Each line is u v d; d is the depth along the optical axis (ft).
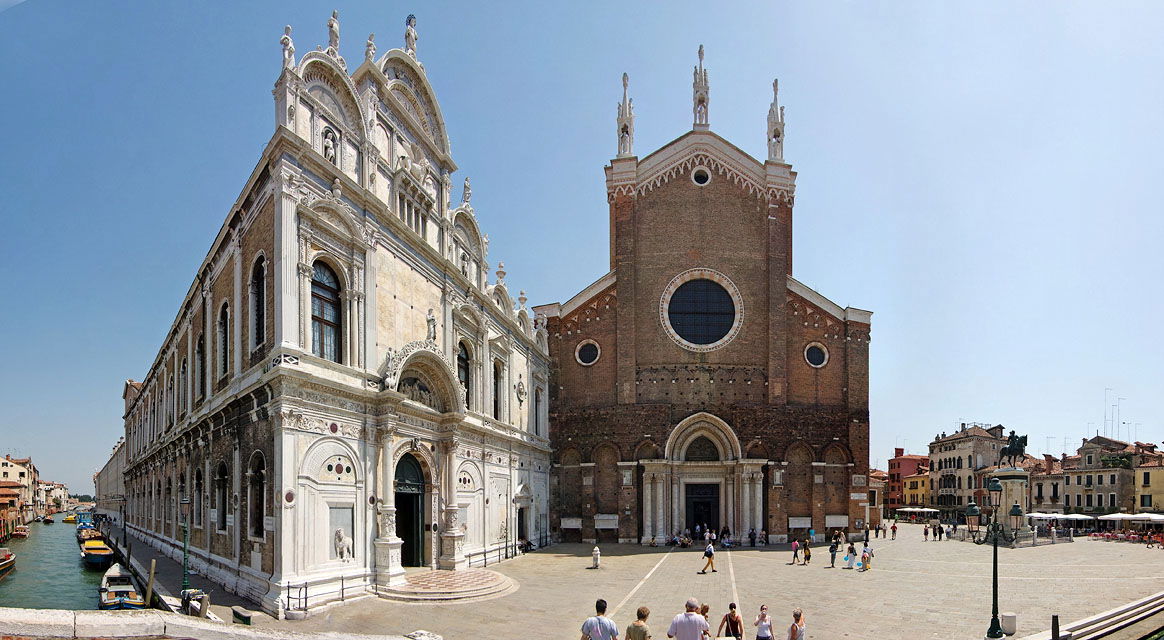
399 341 110.11
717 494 181.88
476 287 142.72
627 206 192.34
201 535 120.16
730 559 147.84
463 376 137.39
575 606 91.35
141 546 194.80
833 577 122.01
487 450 138.62
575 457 188.03
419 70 129.90
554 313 193.77
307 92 94.38
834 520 182.80
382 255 106.63
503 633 75.36
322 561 87.86
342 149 102.63
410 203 120.67
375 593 93.25
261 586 85.46
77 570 192.44
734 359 186.09
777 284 188.65
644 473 179.93
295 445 84.84
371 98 110.83
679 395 183.83
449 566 115.24
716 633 79.10
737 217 192.65
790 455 184.03
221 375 114.32
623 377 184.96
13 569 192.75
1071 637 79.05
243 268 103.55
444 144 138.10
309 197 91.40
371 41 112.37
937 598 101.14
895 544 200.95
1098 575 130.82
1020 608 94.27
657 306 188.55
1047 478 380.78
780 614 88.74
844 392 187.83
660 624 81.87
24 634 28.63
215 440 113.60
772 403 183.11
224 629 34.06
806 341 189.26
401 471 110.52
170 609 87.30
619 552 161.99
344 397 94.22
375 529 98.32
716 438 182.70
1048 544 210.38
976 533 225.76
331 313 97.50
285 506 82.28
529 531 164.76
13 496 410.52
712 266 189.78
